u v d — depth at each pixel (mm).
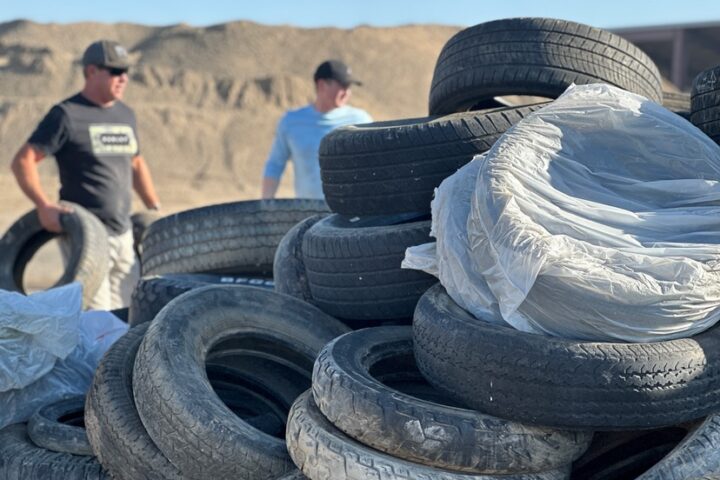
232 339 4832
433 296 4336
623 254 3816
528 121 4254
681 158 4199
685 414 3721
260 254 6441
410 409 3705
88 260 8070
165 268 6582
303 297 5492
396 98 105000
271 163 9203
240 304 4906
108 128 8852
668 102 6379
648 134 4199
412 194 4957
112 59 8734
